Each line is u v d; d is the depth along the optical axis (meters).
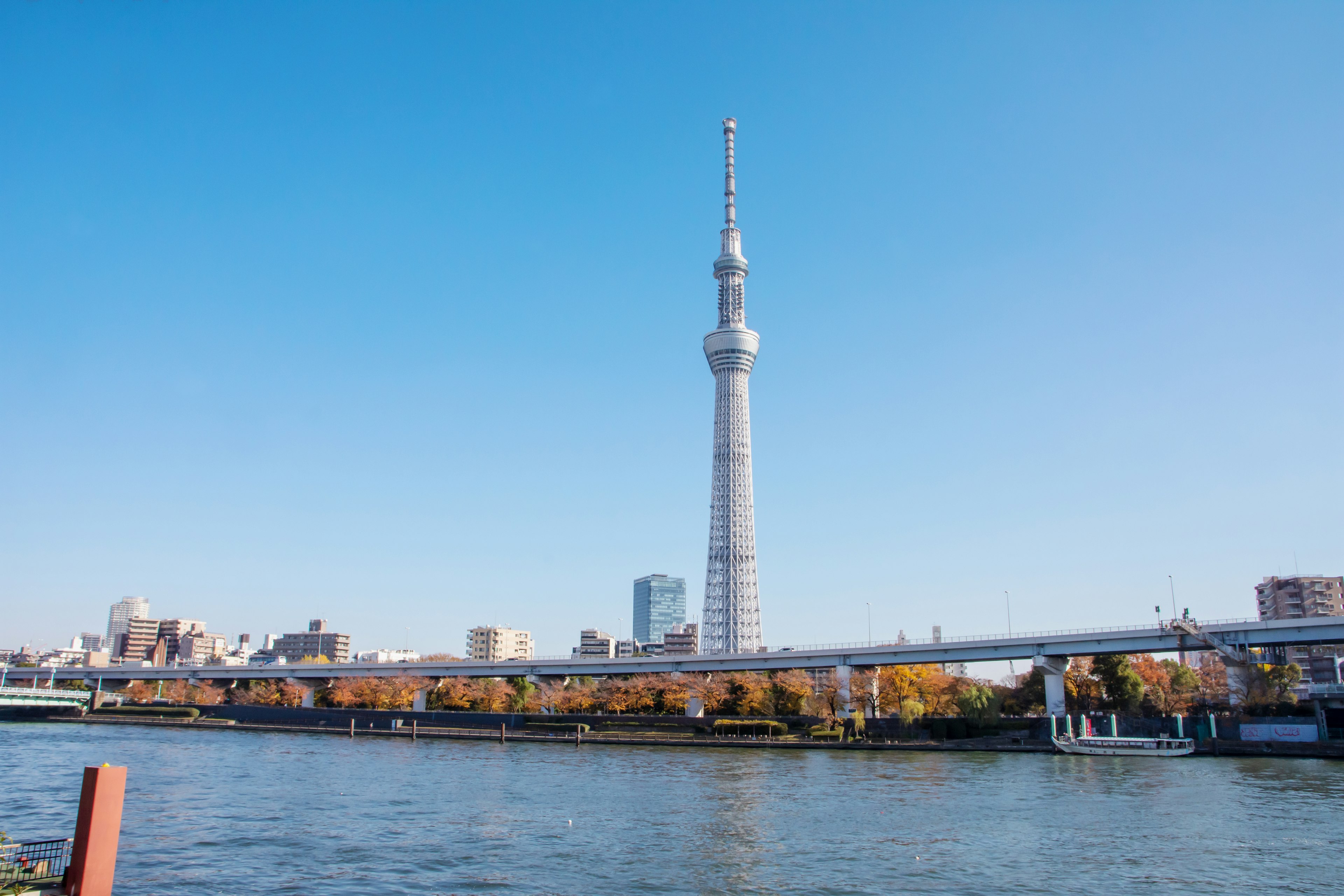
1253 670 165.38
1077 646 177.00
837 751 165.00
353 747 169.88
